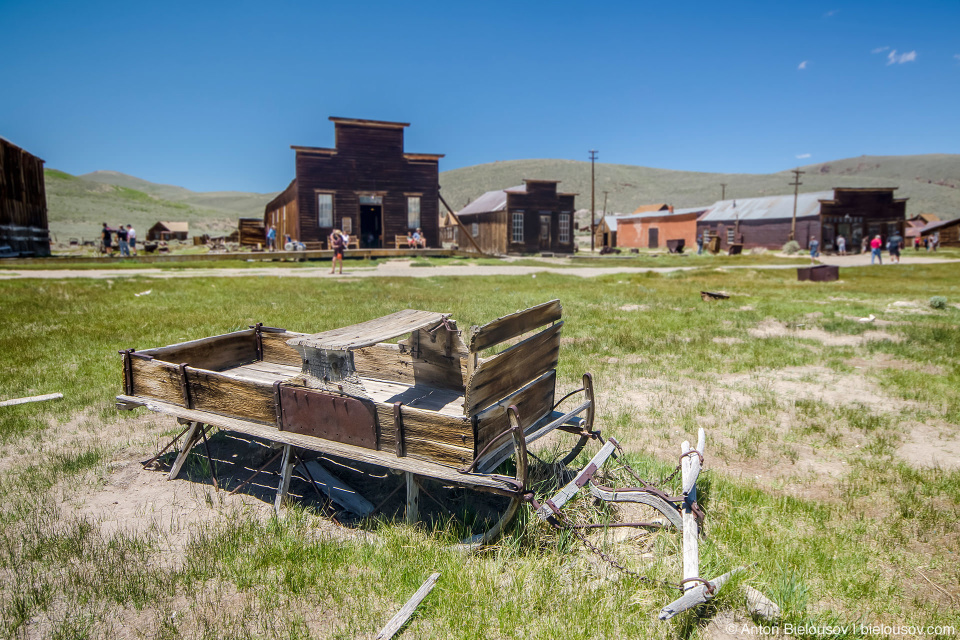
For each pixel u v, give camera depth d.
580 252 58.84
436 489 4.65
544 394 4.54
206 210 164.00
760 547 3.77
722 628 3.07
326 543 3.80
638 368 8.59
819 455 5.42
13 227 29.77
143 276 22.53
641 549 3.84
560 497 3.79
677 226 67.38
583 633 3.01
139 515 4.25
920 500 4.46
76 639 2.93
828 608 3.24
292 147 35.50
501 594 3.32
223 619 3.10
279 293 16.97
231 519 4.14
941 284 21.80
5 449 5.45
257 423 4.42
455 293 17.47
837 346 10.16
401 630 3.06
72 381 7.41
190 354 5.42
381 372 5.49
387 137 37.78
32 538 3.86
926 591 3.38
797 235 52.72
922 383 7.69
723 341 10.63
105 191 156.75
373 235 47.12
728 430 6.06
